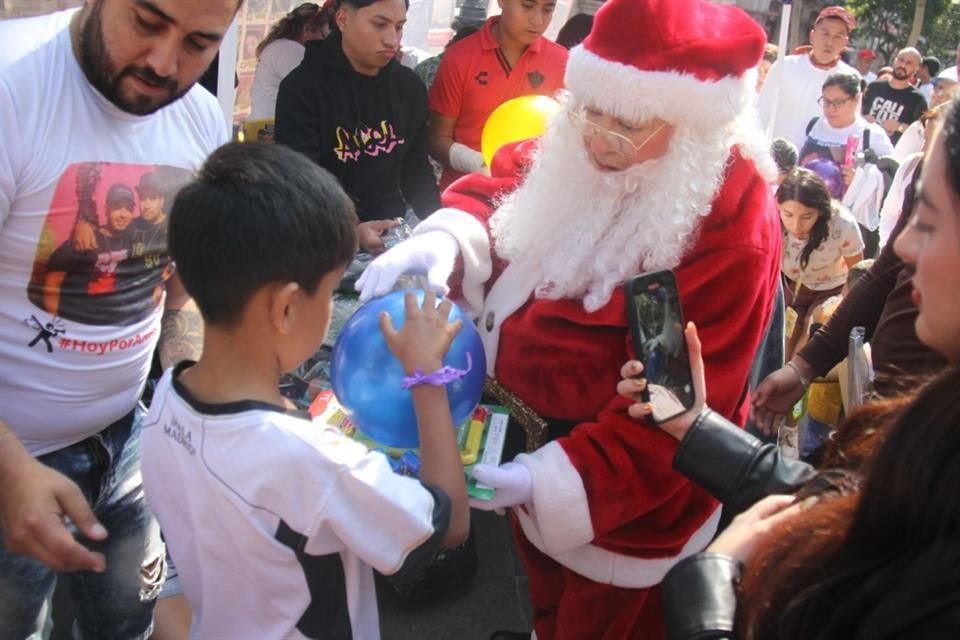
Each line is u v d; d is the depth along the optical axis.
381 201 3.41
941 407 0.89
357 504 1.34
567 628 2.08
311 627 1.39
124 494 1.99
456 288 2.17
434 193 3.70
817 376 2.43
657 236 1.84
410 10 5.21
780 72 5.30
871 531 0.93
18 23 1.59
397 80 3.38
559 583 2.17
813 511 1.07
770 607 1.00
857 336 2.21
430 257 2.00
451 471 1.51
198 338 2.02
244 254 1.30
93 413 1.82
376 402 1.62
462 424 1.85
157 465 1.45
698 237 1.84
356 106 3.25
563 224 2.00
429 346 1.55
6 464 1.46
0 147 1.50
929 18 26.92
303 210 1.32
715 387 1.80
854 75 5.55
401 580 1.42
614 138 1.83
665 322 1.59
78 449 1.87
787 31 5.23
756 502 1.46
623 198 1.94
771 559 1.05
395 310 1.67
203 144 1.85
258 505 1.31
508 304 2.05
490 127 2.74
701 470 1.51
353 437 1.80
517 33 3.71
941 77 7.41
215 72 3.58
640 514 1.86
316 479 1.31
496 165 2.36
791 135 6.04
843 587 0.93
